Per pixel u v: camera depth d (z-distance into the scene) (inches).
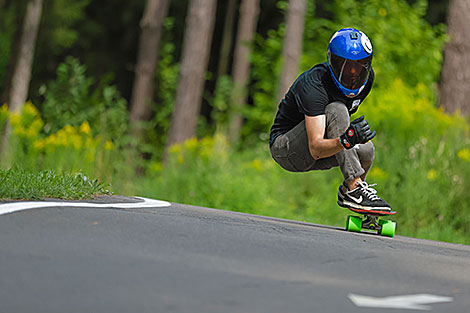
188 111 1980.8
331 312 297.1
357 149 621.6
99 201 629.3
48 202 540.7
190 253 401.7
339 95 609.9
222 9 3476.9
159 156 2242.9
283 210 1294.3
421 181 1207.6
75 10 3117.6
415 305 323.0
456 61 1622.8
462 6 1622.8
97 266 344.5
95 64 3491.6
